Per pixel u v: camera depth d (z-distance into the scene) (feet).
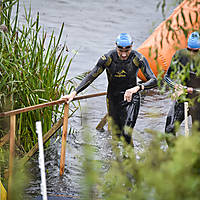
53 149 51.70
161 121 61.62
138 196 14.38
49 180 43.34
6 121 46.57
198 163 13.82
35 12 126.11
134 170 16.49
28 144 49.55
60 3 143.64
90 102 69.67
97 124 60.59
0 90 45.21
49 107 51.16
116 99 48.39
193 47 40.27
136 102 48.52
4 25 46.03
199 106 43.93
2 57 45.24
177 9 80.84
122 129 47.91
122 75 47.50
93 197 28.84
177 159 13.41
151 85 47.14
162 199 12.94
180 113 46.57
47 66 50.85
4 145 46.47
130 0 164.35
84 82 46.42
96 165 24.17
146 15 144.66
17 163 43.75
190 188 12.37
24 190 40.29
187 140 14.15
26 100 48.80
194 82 43.91
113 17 138.31
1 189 34.60
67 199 37.50
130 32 121.70
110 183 17.85
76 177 43.98
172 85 45.52
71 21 125.29
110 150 49.19
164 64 77.77
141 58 47.44
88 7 146.41
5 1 47.32
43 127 51.16
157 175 13.00
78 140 54.13
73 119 61.98
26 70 48.88
